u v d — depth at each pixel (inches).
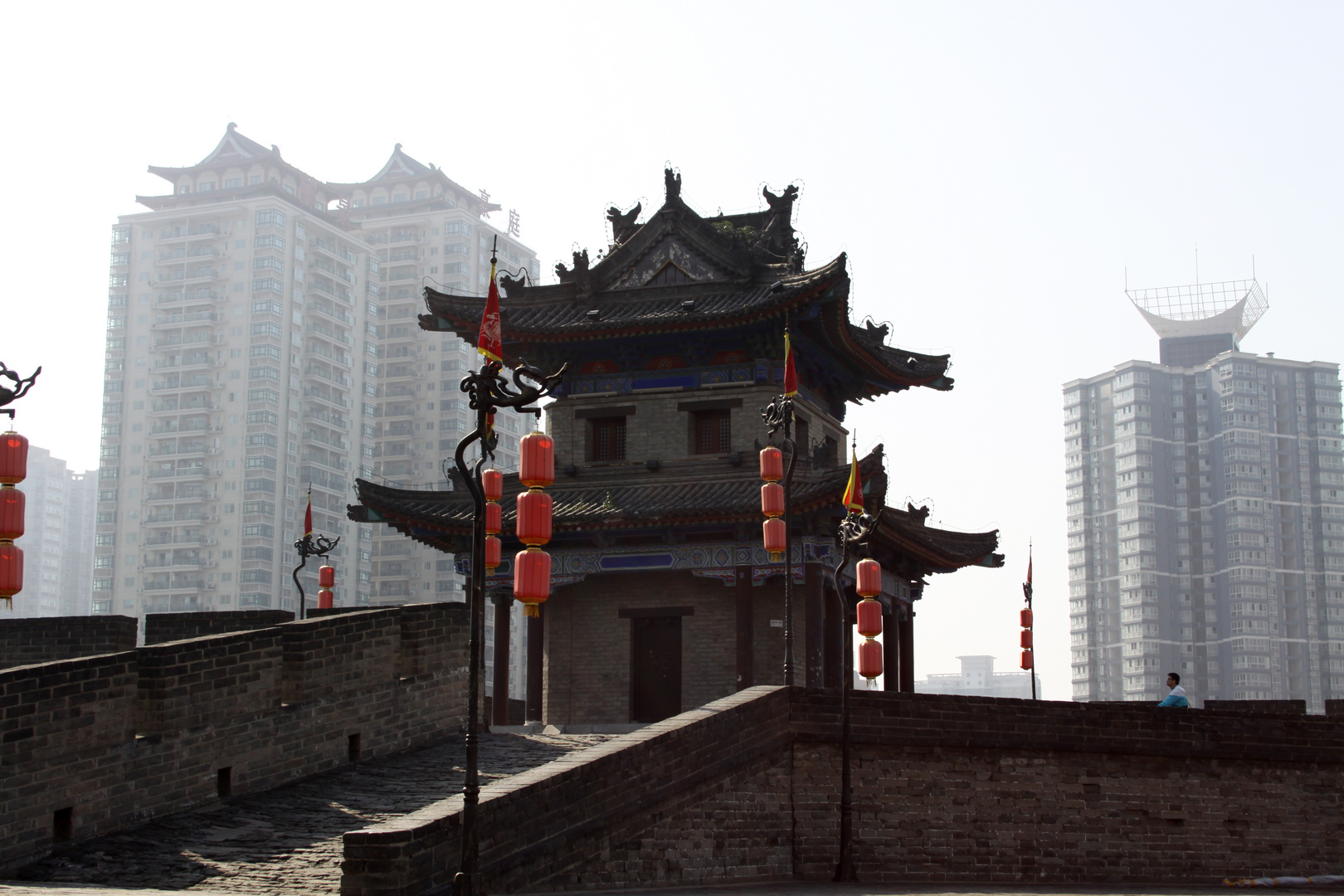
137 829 1066.7
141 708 1107.9
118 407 6983.3
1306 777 1385.3
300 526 6924.2
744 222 2169.0
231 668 1182.3
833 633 1907.0
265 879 925.2
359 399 7431.1
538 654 1982.0
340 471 7185.0
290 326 6963.6
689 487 1935.3
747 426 1958.7
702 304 1964.8
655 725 1144.8
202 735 1145.4
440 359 7519.7
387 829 839.1
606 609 1968.5
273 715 1217.4
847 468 1747.0
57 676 1033.5
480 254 7760.8
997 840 1306.6
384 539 7342.5
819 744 1275.8
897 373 2190.0
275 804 1147.3
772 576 1860.2
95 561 6875.0
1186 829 1348.4
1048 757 1336.1
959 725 1314.0
